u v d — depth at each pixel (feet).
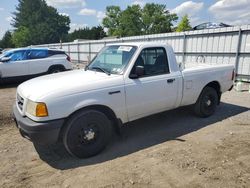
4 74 33.24
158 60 14.84
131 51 13.97
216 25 43.86
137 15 220.84
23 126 11.23
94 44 73.26
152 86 14.12
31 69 35.29
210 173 10.73
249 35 33.14
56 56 37.78
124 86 12.98
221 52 37.04
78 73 14.33
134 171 10.98
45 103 10.84
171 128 16.34
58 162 12.03
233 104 22.62
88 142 12.21
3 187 10.01
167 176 10.55
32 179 10.58
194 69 16.69
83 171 11.12
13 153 13.01
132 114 13.79
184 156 12.27
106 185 10.00
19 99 12.76
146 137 14.88
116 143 14.07
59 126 11.11
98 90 12.11
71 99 11.35
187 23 185.57
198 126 16.65
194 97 16.99
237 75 35.53
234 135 14.93
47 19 291.38
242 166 11.29
